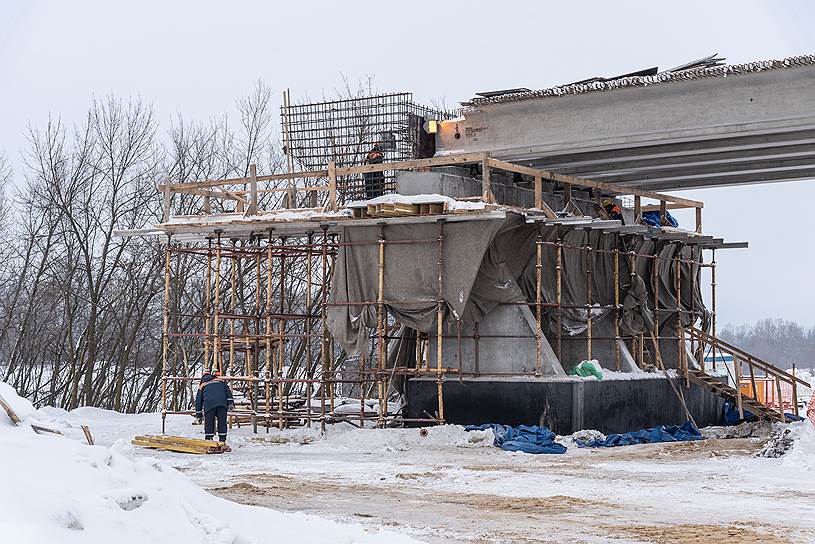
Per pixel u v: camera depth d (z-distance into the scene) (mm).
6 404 19453
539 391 42312
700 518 23125
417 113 54094
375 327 43594
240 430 44844
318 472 31906
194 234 46938
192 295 76875
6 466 15273
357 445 39938
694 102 42906
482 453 37844
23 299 83000
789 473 31953
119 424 48000
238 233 46656
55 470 15703
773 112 41438
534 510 24250
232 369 46594
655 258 51500
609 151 47969
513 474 31547
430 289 42219
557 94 45062
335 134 54656
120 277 79500
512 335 43344
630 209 56719
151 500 15695
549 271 45781
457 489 28062
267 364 44719
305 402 49188
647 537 20469
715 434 47188
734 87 42125
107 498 15023
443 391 44031
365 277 43438
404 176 43469
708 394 53000
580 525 22031
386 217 41938
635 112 44156
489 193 41562
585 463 34938
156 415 53531
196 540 15289
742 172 52469
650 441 42969
